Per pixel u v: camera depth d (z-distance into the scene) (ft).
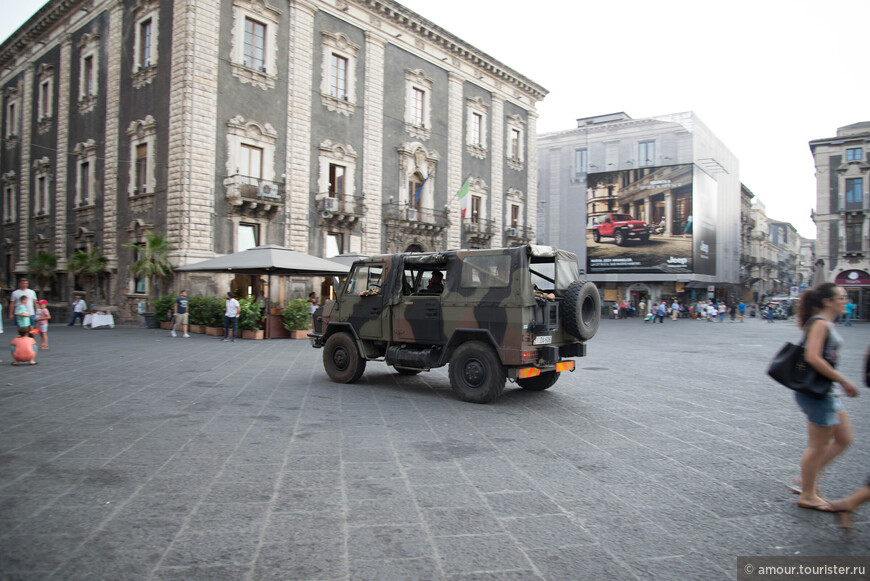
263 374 34.01
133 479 14.30
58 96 95.91
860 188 144.77
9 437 18.22
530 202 128.36
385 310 29.37
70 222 91.81
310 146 83.51
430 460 16.40
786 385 12.75
